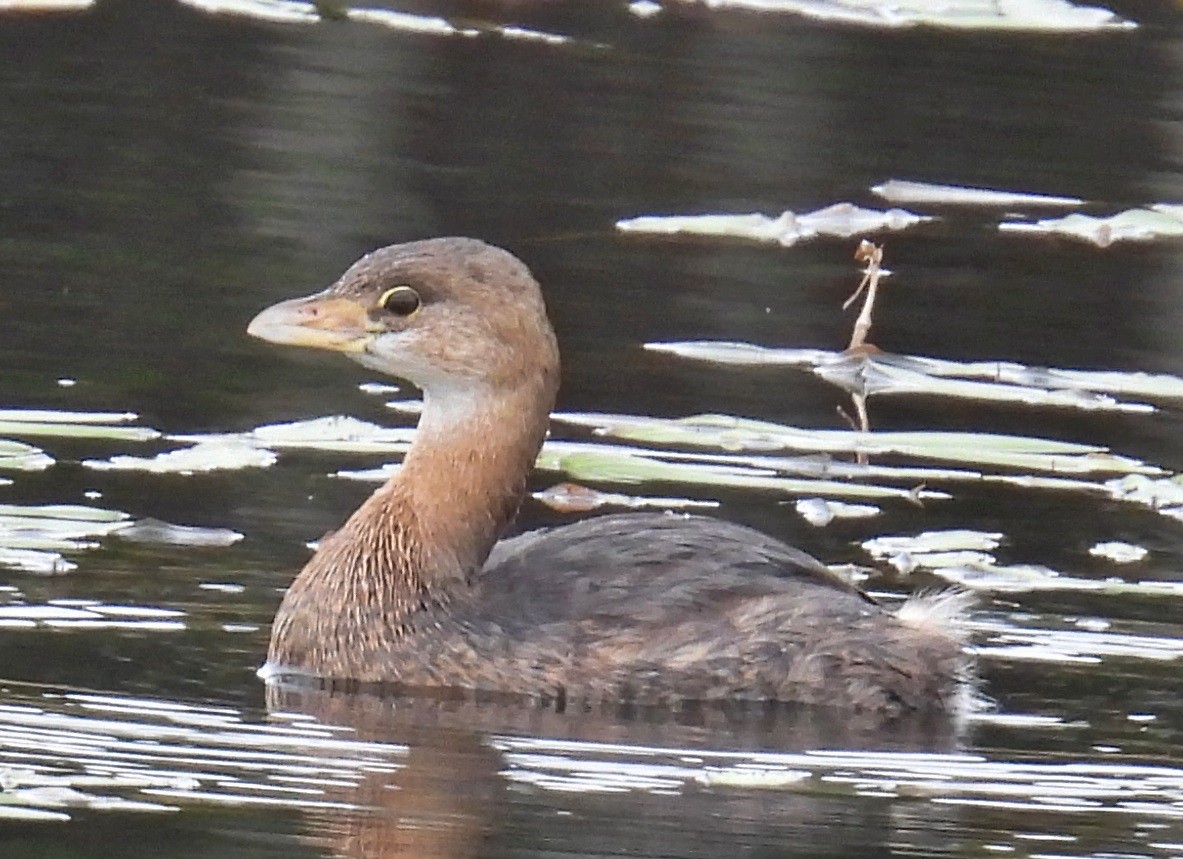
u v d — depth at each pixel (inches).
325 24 935.7
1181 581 535.2
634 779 422.6
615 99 866.8
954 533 555.5
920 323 695.7
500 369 491.5
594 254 727.7
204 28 915.4
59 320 648.4
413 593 476.1
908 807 414.0
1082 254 759.7
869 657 473.7
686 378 643.5
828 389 642.8
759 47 941.2
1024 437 617.0
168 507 540.1
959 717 464.8
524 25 954.7
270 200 747.4
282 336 492.7
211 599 495.8
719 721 459.5
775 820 405.7
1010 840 401.4
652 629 473.7
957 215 788.0
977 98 893.8
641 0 994.1
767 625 475.8
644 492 571.8
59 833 385.4
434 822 397.1
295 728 439.2
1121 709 469.1
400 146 804.0
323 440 585.9
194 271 686.5
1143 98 904.3
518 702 466.6
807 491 576.7
